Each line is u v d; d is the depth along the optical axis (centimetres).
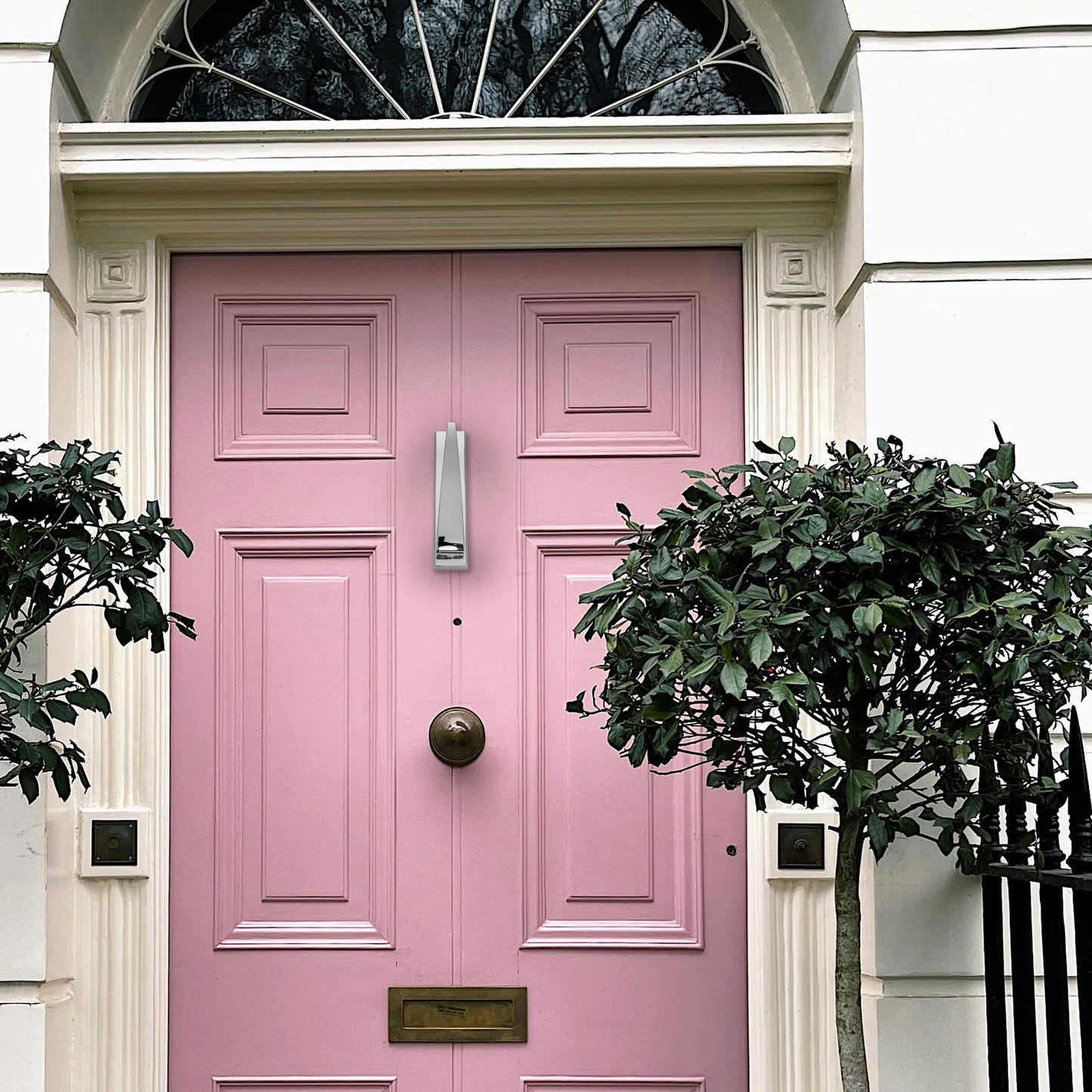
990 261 283
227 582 308
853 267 290
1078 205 284
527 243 312
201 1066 299
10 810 273
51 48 283
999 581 225
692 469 309
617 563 309
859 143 288
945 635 227
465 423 311
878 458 250
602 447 311
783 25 321
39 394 279
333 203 304
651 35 322
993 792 238
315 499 309
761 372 305
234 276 313
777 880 295
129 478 300
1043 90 286
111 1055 291
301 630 307
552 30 322
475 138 295
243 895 303
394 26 321
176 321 312
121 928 294
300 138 293
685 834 304
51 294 283
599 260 314
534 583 308
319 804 304
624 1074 299
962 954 273
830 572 223
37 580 234
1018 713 235
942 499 221
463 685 306
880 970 273
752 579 225
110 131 291
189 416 311
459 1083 299
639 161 295
